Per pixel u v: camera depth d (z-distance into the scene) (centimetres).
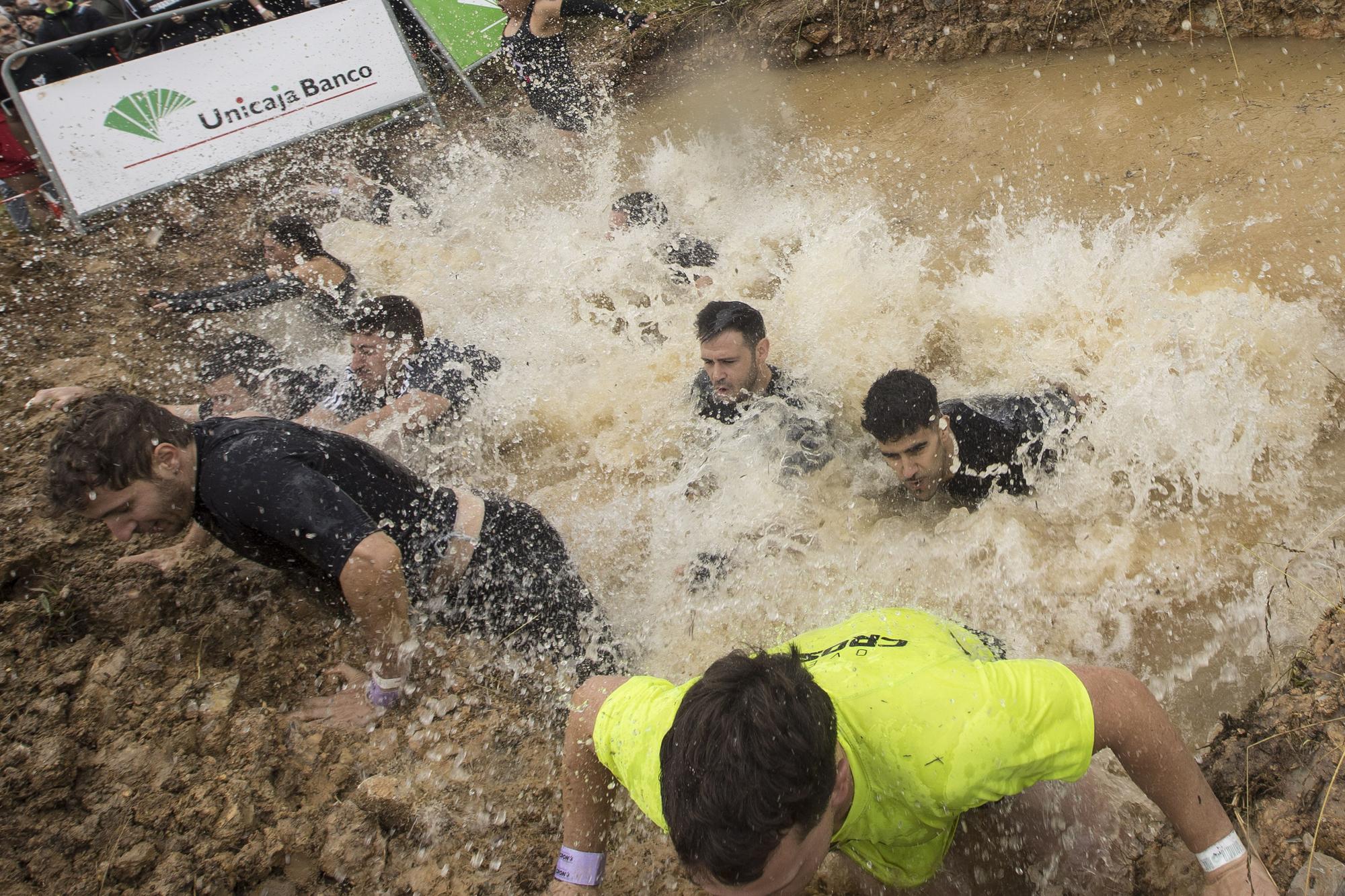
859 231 557
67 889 269
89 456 260
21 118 569
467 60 726
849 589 379
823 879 283
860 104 671
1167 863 254
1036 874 267
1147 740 192
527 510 355
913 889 266
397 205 630
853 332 487
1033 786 277
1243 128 555
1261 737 268
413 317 442
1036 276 500
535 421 471
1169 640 345
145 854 275
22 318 520
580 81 728
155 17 621
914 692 193
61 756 293
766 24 719
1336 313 438
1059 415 380
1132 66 624
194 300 512
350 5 649
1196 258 484
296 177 659
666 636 372
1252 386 416
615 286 551
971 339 476
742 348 399
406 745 323
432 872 290
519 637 351
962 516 386
